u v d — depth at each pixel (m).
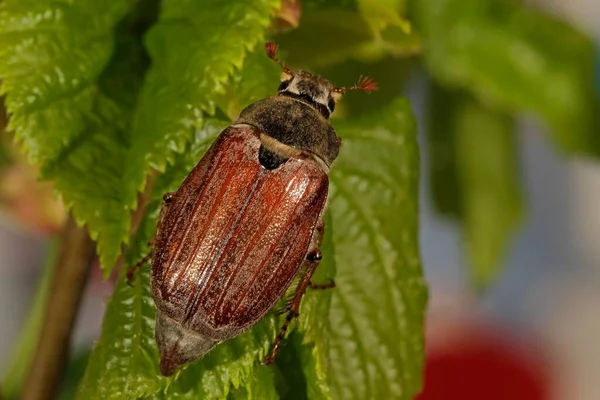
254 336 0.16
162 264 0.16
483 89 0.20
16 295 0.29
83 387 0.16
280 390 0.16
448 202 0.21
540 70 0.20
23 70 0.16
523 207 0.21
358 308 0.17
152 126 0.16
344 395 0.17
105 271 0.16
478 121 0.21
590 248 0.33
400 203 0.17
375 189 0.17
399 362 0.17
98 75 0.17
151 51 0.17
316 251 0.17
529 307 0.32
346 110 0.19
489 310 0.31
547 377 0.30
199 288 0.16
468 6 0.20
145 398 0.16
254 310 0.16
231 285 0.16
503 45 0.20
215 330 0.16
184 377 0.16
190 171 0.17
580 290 0.34
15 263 0.29
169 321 0.16
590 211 0.33
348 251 0.17
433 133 0.21
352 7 0.17
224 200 0.17
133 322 0.16
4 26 0.16
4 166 0.20
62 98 0.16
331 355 0.17
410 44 0.17
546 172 0.32
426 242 0.30
